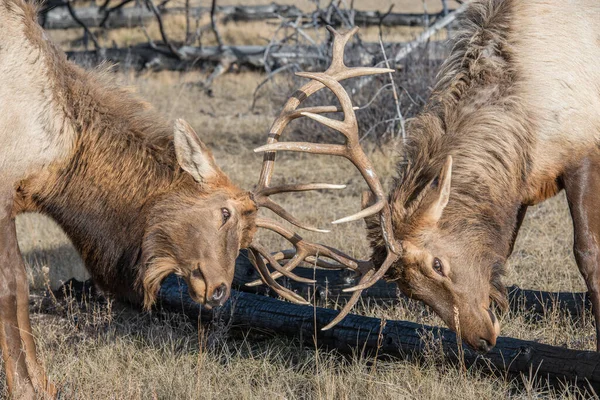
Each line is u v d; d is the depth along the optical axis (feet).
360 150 54.29
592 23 63.21
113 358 59.11
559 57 61.41
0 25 52.47
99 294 68.95
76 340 63.36
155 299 60.75
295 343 62.39
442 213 55.57
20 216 99.50
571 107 60.85
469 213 56.29
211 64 202.08
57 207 56.03
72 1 244.22
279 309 62.39
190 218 53.26
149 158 55.01
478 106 59.88
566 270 75.87
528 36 61.67
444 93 61.52
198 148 52.34
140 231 55.06
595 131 61.52
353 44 145.48
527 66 60.90
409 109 126.11
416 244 54.49
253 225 54.90
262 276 58.08
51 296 68.44
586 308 63.31
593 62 62.13
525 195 62.13
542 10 62.69
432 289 54.90
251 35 256.52
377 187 53.88
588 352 50.93
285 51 178.40
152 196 54.75
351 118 54.08
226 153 137.08
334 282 67.41
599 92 61.98
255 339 63.87
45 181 54.65
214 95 191.93
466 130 58.59
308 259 59.36
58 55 55.52
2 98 51.75
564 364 51.26
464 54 62.54
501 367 53.78
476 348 54.19
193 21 268.41
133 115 55.93
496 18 62.69
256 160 131.23
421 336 55.36
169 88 193.77
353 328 58.95
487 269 56.18
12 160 52.47
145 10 265.34
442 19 138.82
